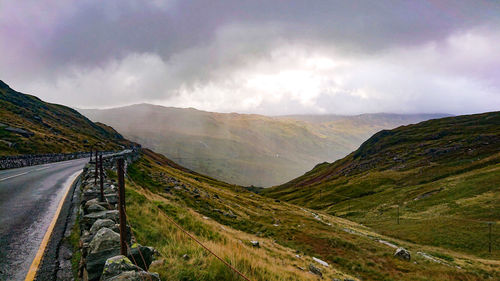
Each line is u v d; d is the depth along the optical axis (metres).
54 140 70.06
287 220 65.06
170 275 6.45
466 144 145.50
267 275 10.26
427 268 39.44
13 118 77.69
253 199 98.25
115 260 5.07
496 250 51.88
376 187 128.38
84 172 26.11
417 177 123.38
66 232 9.44
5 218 10.67
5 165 31.28
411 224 75.94
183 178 75.06
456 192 89.62
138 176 42.88
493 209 69.88
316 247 44.12
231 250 12.18
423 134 194.00
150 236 10.20
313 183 195.75
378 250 45.94
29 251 7.58
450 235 62.56
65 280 6.17
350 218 98.25
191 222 18.97
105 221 7.28
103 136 154.75
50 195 16.19
